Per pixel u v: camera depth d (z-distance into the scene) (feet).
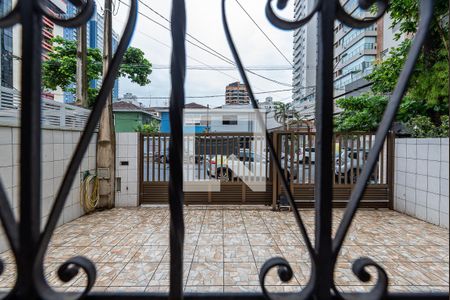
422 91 15.15
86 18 2.23
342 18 2.21
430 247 9.13
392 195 14.28
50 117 11.11
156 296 2.18
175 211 2.06
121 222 12.00
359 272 2.09
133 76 30.60
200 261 8.06
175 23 2.14
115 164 14.83
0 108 8.60
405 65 2.24
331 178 2.14
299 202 14.39
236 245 9.37
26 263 1.94
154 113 60.08
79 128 12.55
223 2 2.33
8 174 8.35
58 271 2.02
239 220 12.51
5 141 8.26
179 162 2.07
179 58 2.12
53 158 10.71
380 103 20.25
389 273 7.27
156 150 15.42
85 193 13.05
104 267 7.58
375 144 2.22
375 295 2.08
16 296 1.92
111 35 13.94
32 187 1.97
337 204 14.34
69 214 12.09
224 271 7.43
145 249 8.88
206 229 11.18
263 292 2.10
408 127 16.14
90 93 24.39
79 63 15.67
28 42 1.97
